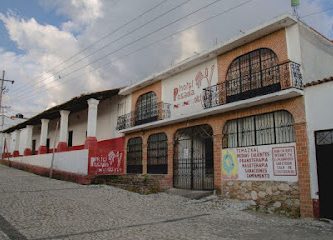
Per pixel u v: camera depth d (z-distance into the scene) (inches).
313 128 415.2
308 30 484.1
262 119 491.8
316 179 403.5
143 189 636.1
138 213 409.1
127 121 821.2
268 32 496.7
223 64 574.9
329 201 386.9
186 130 652.1
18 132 1296.8
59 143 888.3
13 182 711.7
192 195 546.3
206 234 300.0
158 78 727.7
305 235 306.3
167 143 684.1
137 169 776.3
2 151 1477.6
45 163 939.3
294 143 436.8
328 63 519.8
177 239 278.7
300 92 426.3
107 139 902.4
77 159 788.0
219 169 544.4
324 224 364.2
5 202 453.7
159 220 368.2
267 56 502.9
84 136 987.3
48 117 1048.8
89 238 279.3
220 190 536.4
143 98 800.3
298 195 421.7
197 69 637.3
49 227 319.0
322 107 409.4
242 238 288.4
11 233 294.0
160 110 710.5
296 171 429.1
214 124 568.1
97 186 690.8
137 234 295.1
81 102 853.8
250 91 515.2
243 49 539.2
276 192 449.7
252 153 493.4
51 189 618.8
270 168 463.5
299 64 451.2
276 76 477.1
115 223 344.2
